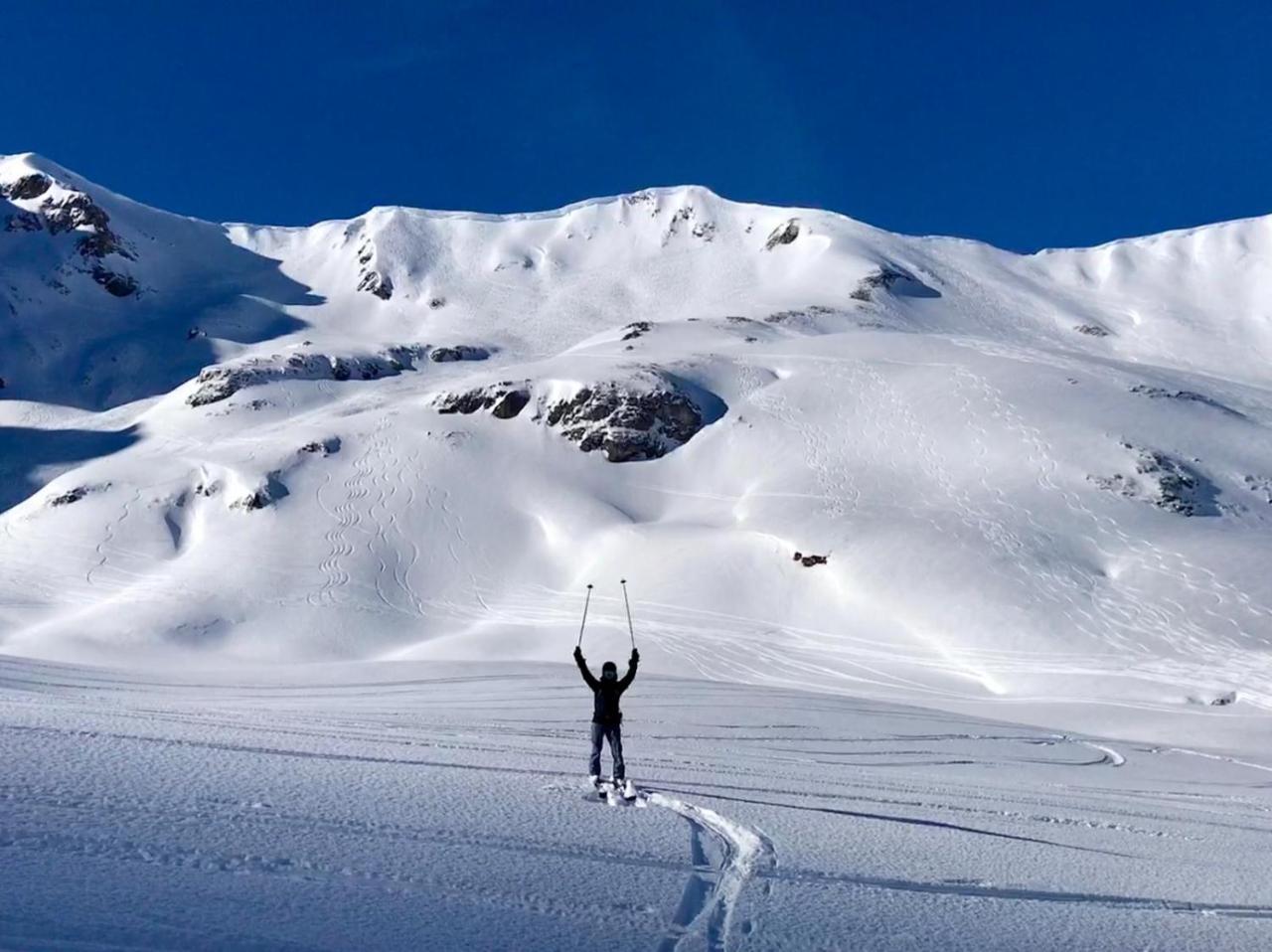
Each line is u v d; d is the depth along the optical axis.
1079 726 41.62
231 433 109.94
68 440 121.31
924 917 7.73
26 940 5.18
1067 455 74.56
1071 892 9.13
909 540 63.94
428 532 76.19
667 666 53.53
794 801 13.30
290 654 61.47
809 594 61.72
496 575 72.00
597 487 83.62
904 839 11.07
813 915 7.43
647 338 122.56
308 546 73.81
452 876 7.42
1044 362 98.69
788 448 84.12
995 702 46.97
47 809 7.87
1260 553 60.50
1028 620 55.25
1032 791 17.89
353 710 23.44
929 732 29.19
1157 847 12.51
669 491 83.31
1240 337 172.12
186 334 182.00
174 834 7.62
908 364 97.88
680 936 6.64
